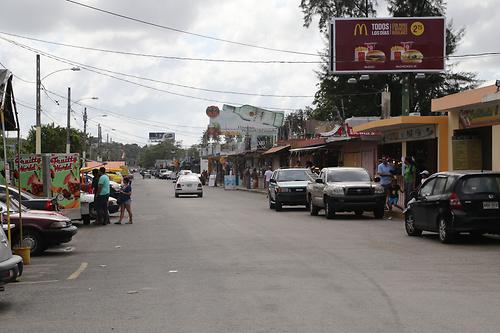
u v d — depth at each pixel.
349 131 33.09
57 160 21.48
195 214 26.94
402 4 49.19
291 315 7.80
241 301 8.70
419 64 36.12
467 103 22.81
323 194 23.73
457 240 16.11
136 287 10.05
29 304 8.95
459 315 7.71
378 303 8.45
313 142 40.62
